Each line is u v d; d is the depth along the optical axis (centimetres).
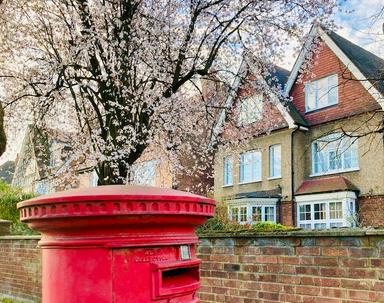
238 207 1997
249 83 1265
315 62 1706
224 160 2269
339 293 354
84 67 1057
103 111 1123
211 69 1238
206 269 463
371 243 338
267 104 1402
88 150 1077
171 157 1174
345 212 1705
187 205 157
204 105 1217
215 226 744
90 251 148
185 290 159
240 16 1123
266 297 407
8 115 1205
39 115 1139
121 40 1015
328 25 1173
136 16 1043
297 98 2036
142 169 1301
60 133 1237
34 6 1110
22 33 1134
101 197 144
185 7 1105
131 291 147
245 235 427
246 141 1341
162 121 1084
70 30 1091
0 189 1677
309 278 376
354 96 1792
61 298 151
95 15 1038
